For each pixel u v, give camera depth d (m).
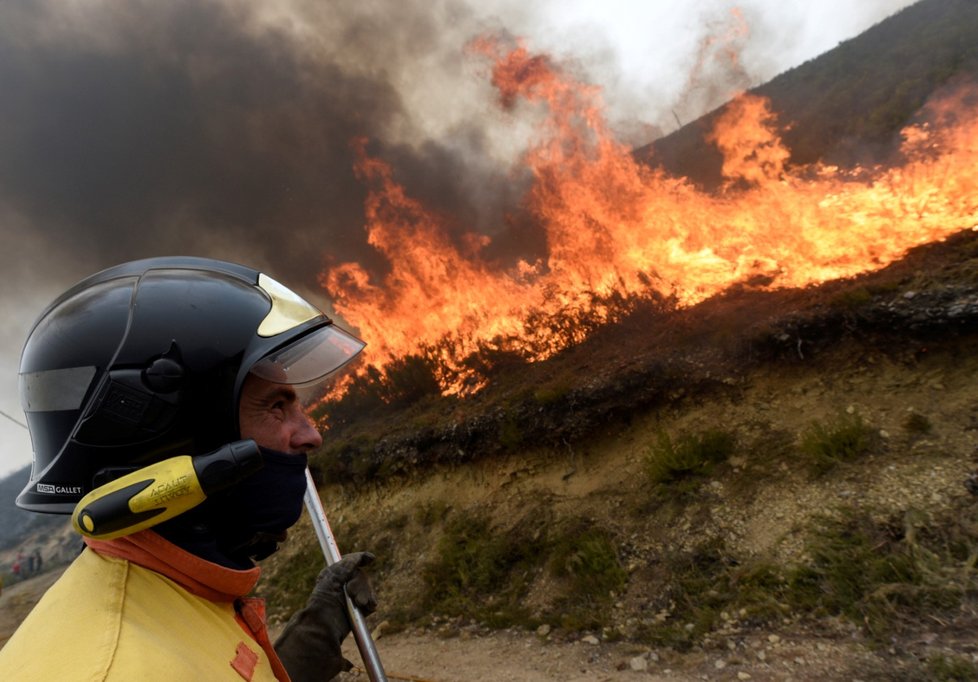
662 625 4.78
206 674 0.65
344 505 8.98
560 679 4.53
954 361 5.47
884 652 3.73
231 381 0.90
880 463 5.05
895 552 4.36
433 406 9.41
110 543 0.76
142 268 0.98
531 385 7.98
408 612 6.53
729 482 5.67
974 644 3.53
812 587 4.45
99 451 0.84
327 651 1.58
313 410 12.91
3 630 8.47
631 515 5.96
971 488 4.49
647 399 6.79
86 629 0.62
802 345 6.24
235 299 0.96
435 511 7.70
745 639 4.29
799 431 5.75
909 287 6.05
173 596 0.73
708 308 7.69
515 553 6.45
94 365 0.85
